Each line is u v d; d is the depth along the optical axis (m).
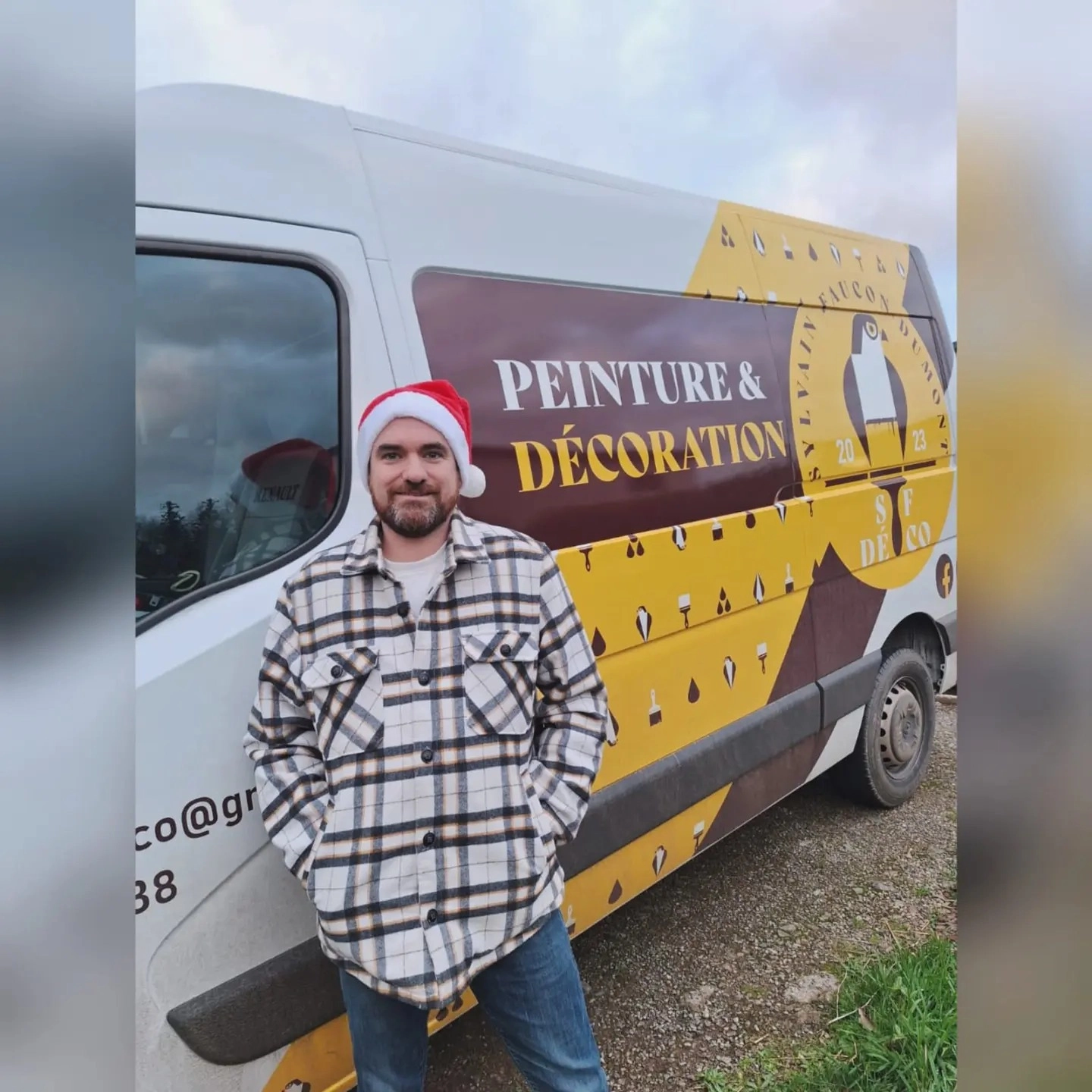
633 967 2.79
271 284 1.80
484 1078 2.34
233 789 1.63
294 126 1.89
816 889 3.25
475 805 1.48
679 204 2.96
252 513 1.74
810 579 3.26
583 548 2.36
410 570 1.58
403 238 2.06
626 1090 2.26
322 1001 1.76
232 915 1.63
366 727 1.46
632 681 2.50
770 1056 2.35
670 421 2.72
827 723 3.35
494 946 1.48
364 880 1.42
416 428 1.54
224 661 1.62
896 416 3.90
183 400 1.66
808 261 3.53
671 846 2.67
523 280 2.35
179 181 1.66
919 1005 2.37
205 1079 1.61
